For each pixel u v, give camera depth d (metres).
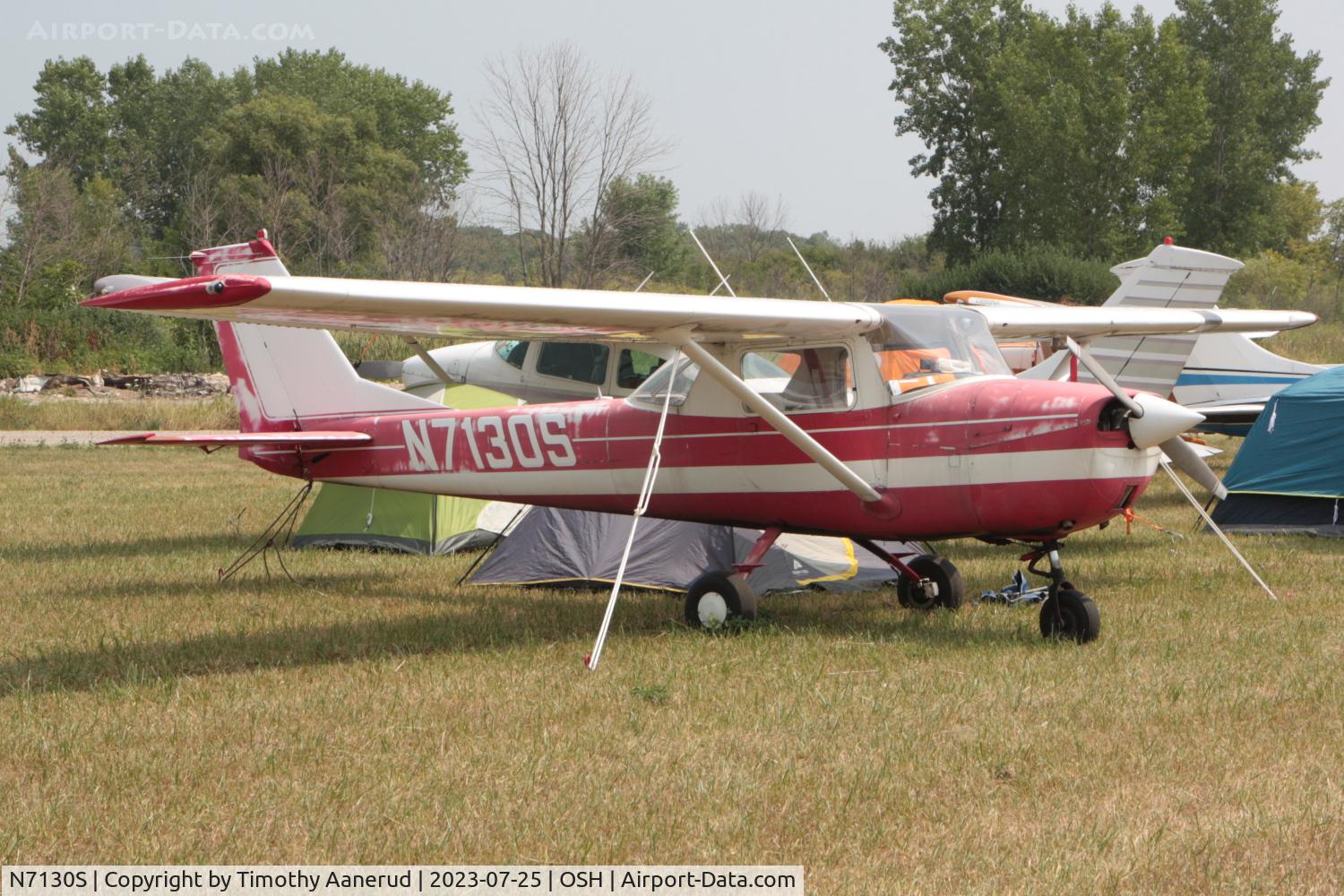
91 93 134.75
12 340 60.69
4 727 8.88
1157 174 89.19
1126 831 6.91
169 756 8.22
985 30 95.06
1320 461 20.55
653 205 62.16
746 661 11.04
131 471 31.61
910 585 14.15
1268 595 14.30
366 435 15.77
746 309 11.61
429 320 11.08
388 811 7.22
